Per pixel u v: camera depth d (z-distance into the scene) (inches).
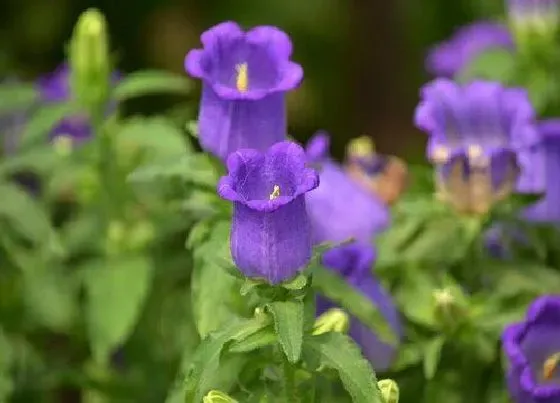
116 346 67.4
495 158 63.2
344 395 62.1
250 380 58.9
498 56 72.2
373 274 62.8
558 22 71.7
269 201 56.3
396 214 66.2
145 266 66.5
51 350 71.6
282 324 56.8
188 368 58.9
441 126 64.1
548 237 66.6
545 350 61.8
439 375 63.7
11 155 71.4
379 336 61.8
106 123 67.4
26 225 67.3
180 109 73.6
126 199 68.1
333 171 65.9
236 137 59.2
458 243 64.6
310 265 57.4
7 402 67.0
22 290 69.6
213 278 59.7
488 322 62.7
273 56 59.6
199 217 64.5
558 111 72.3
